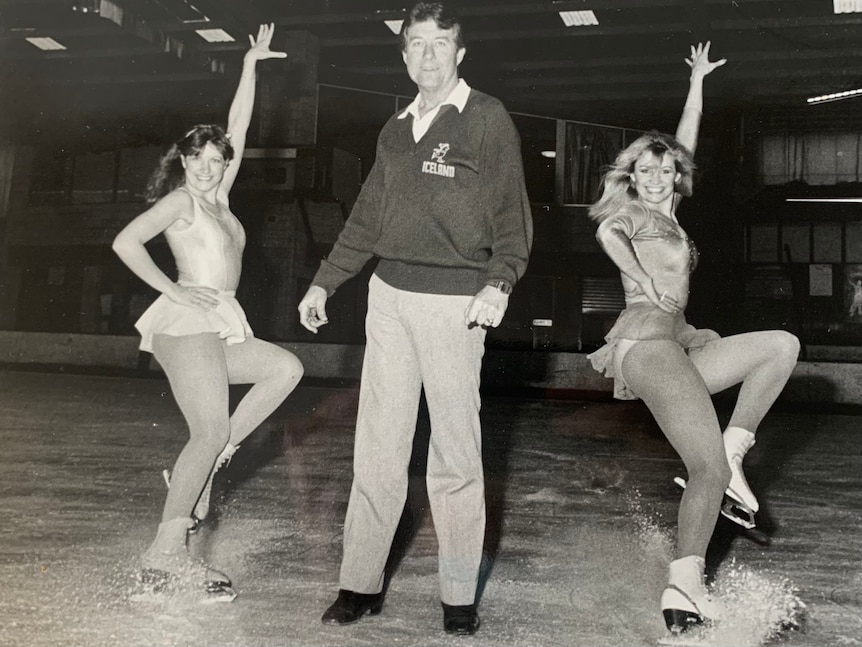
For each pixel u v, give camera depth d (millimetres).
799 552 3238
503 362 13570
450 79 2303
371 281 2354
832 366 12250
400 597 2525
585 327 22438
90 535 3180
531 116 22156
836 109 21375
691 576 2244
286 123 21250
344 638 2129
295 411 8977
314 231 21266
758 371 2613
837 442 7391
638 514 3932
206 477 2615
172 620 2219
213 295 2781
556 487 4656
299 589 2568
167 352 2674
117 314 23078
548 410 9859
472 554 2234
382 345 2303
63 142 23453
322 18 20281
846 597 2605
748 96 21719
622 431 7727
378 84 21250
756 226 21828
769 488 4852
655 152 2648
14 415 7754
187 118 23000
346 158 21469
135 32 20312
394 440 2303
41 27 21016
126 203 23047
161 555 2496
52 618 2191
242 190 20984
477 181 2238
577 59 21234
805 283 21422
